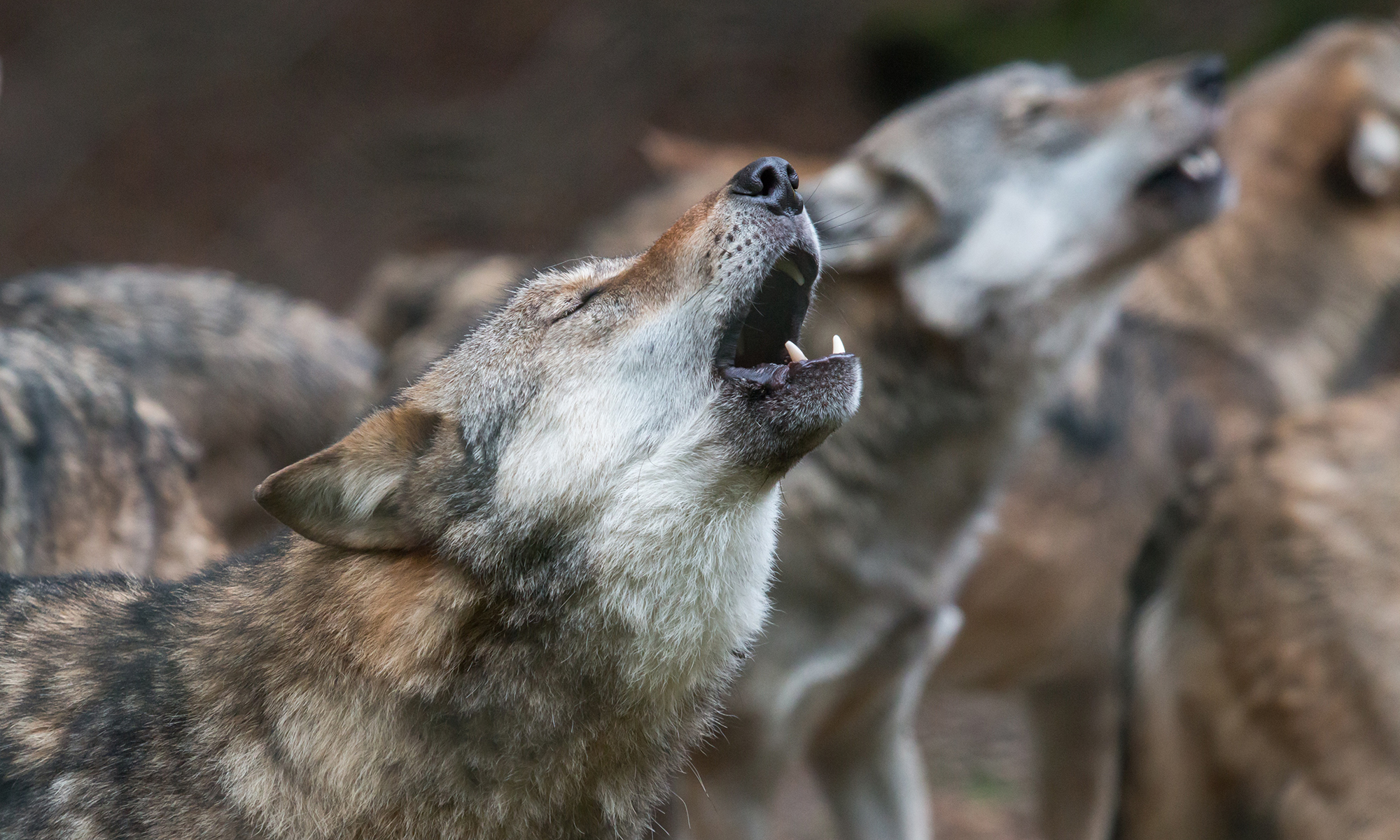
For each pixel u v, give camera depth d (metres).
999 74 10.41
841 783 10.20
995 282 9.72
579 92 25.86
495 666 5.61
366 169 24.44
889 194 9.93
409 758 5.57
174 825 5.47
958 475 9.79
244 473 10.52
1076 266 9.94
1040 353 9.93
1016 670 11.56
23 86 24.58
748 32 26.53
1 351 7.78
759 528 5.92
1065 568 11.22
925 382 9.65
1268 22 23.86
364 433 5.67
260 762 5.51
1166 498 11.57
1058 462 11.12
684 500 5.75
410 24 27.27
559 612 5.64
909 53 25.89
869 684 9.76
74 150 23.66
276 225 23.16
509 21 27.38
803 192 10.20
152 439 8.44
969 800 13.00
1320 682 7.86
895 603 9.61
